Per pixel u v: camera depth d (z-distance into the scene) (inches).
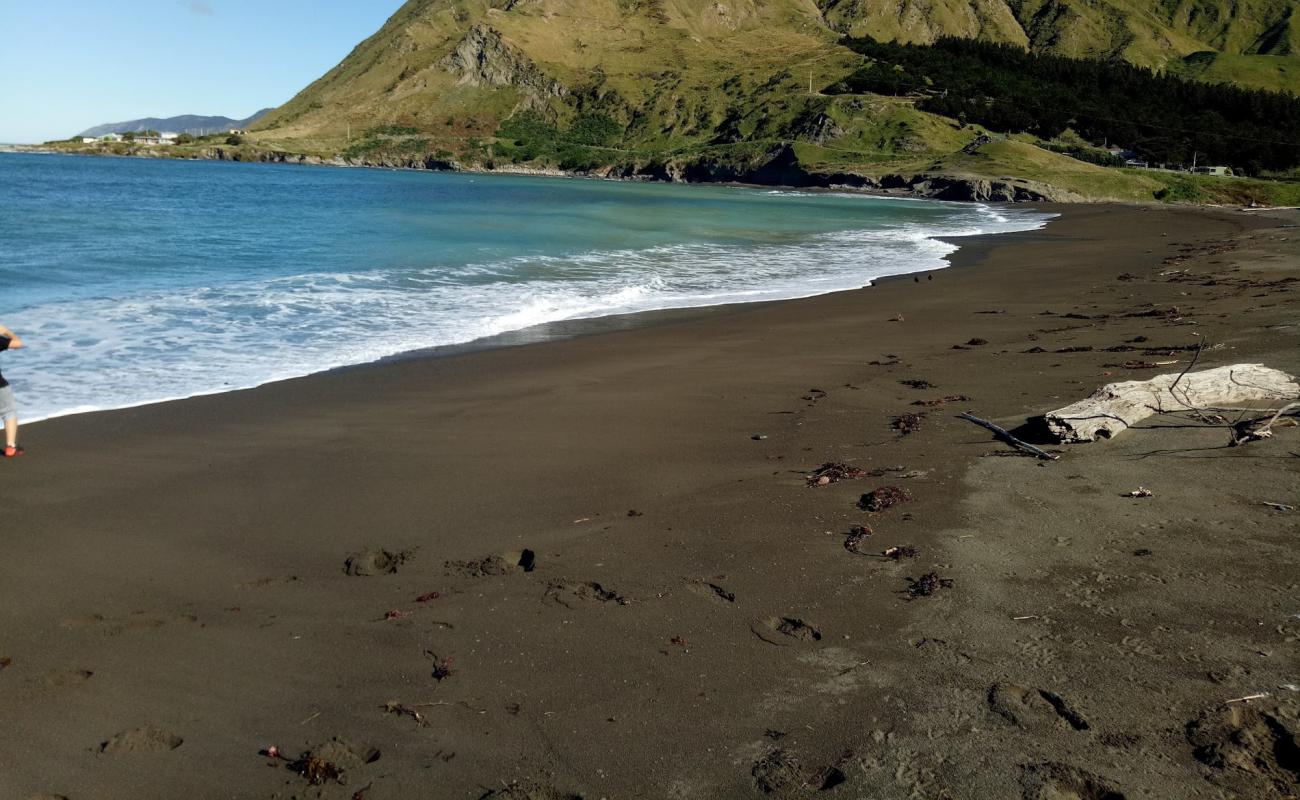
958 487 237.9
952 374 388.5
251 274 667.4
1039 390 343.6
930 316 571.5
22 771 133.6
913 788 124.1
